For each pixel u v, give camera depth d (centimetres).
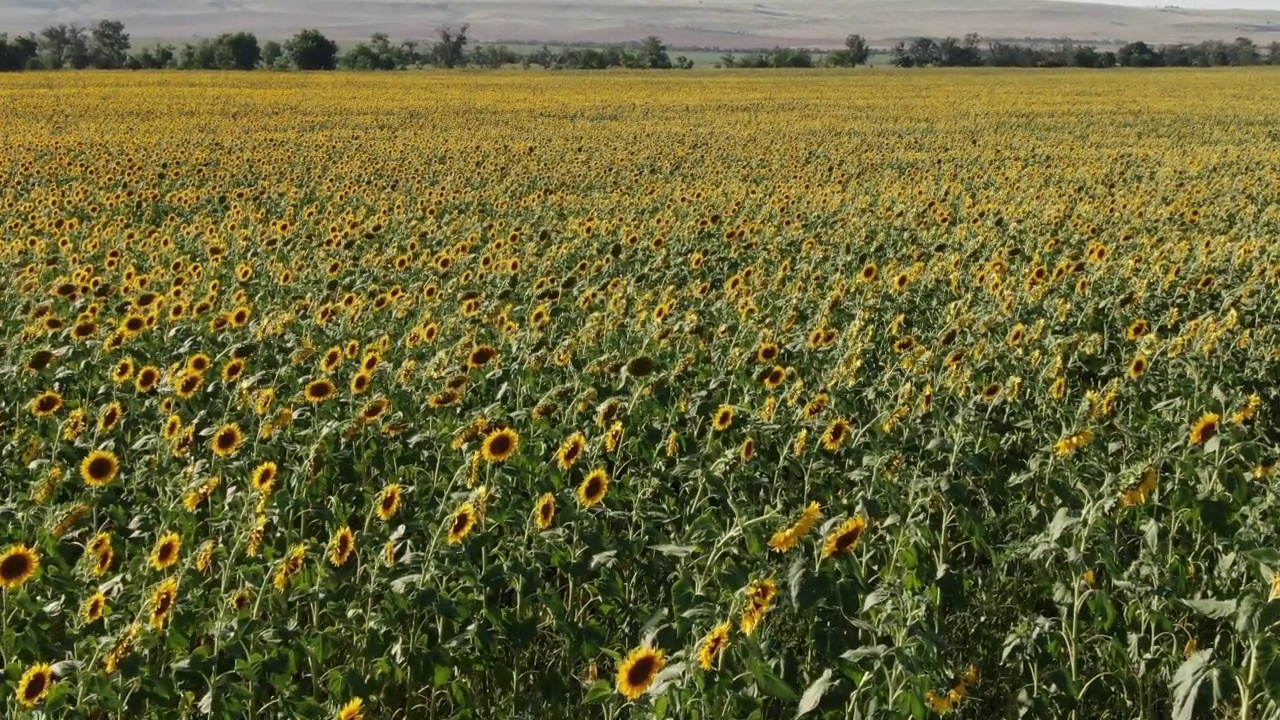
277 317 1037
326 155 3234
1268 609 478
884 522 618
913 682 455
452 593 569
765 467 729
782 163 3142
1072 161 3212
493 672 564
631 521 662
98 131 3938
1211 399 829
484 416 749
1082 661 564
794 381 894
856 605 524
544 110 5509
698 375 914
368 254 1530
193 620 545
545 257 1523
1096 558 589
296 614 570
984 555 675
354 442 767
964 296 1259
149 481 726
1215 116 5269
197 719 502
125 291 1246
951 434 745
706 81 8775
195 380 811
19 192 2361
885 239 1783
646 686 461
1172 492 671
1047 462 734
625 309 1215
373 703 544
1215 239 1638
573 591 617
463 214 2105
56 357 909
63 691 473
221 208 2231
